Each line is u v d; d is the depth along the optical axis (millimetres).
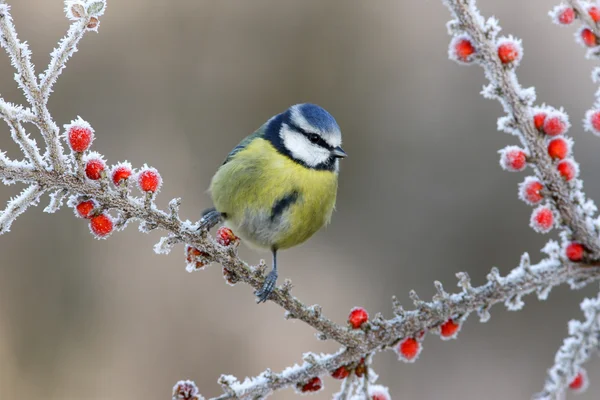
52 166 3949
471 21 4238
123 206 4160
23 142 3877
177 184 13375
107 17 14289
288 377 4445
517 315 11906
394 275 12953
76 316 11672
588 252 4430
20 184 12430
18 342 11328
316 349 11758
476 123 14039
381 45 14672
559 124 4293
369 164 14062
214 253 4457
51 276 11875
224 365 11594
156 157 13648
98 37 14172
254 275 4547
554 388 4375
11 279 11734
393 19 14812
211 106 14156
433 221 13312
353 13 14773
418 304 4480
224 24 14523
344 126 14266
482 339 11836
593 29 4203
